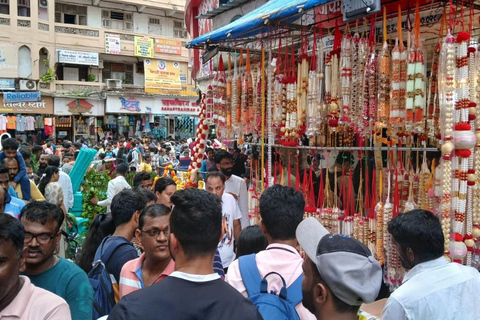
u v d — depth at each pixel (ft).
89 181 25.12
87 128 69.87
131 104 71.92
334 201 12.79
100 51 71.26
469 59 9.04
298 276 6.45
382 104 10.49
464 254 9.05
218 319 4.76
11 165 15.90
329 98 11.91
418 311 6.01
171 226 5.32
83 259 10.67
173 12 78.13
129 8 74.64
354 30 13.23
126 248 9.13
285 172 15.44
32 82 64.23
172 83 77.51
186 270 5.09
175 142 70.08
